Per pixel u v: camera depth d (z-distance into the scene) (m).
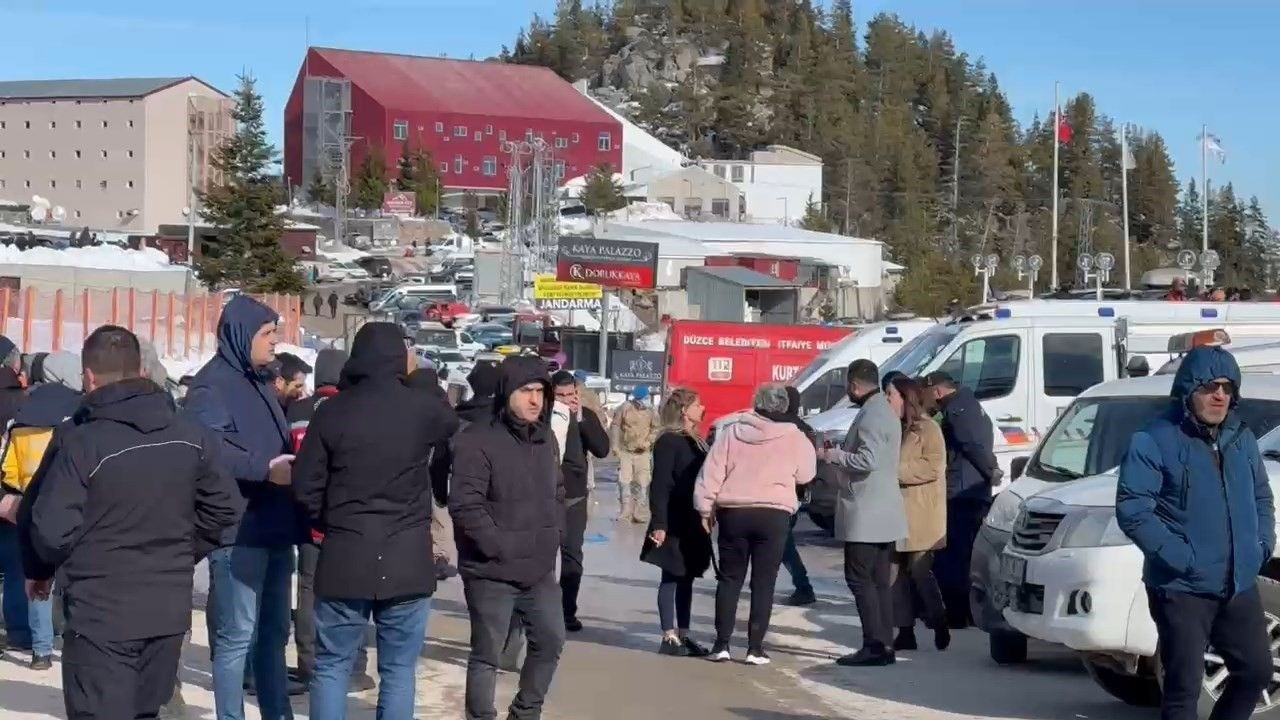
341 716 6.67
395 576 6.50
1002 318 17.77
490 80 142.50
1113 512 8.70
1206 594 6.71
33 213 86.56
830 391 22.81
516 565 7.61
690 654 11.07
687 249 94.81
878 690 9.85
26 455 8.84
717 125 196.75
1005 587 9.35
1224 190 134.12
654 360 33.94
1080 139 178.00
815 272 94.50
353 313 55.31
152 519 5.78
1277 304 17.98
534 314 68.81
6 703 8.56
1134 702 9.35
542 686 7.85
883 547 10.68
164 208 107.56
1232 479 6.74
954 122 197.00
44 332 27.56
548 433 7.77
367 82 135.62
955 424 12.02
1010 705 9.40
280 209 85.12
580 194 124.94
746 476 10.49
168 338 28.83
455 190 135.75
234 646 7.16
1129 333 17.70
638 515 20.73
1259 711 8.13
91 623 5.72
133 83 110.06
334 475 6.52
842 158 167.25
